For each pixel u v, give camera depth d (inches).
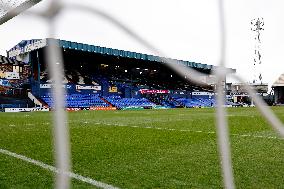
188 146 191.5
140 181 110.2
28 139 231.6
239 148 181.8
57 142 30.8
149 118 505.0
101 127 335.3
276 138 230.4
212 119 474.3
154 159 150.4
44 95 1068.5
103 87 1273.4
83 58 1206.3
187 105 1444.4
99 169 129.9
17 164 141.3
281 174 118.3
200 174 119.3
